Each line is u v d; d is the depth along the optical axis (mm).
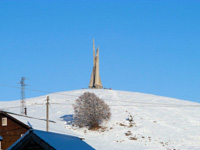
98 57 137125
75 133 65125
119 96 104500
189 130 68875
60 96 109625
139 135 65188
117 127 70375
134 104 92125
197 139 62969
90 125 70250
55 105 95312
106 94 108188
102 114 70438
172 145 58812
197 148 56250
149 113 81625
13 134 47719
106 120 72250
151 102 95875
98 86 134750
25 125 47500
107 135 65125
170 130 68750
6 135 47938
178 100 103125
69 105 93875
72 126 71312
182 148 56219
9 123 48312
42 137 20469
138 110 84250
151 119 76375
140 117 77688
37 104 98750
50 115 83312
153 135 65250
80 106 71000
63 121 76312
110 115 72688
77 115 70812
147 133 66562
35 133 20562
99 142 59750
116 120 75375
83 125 69812
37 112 87438
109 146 56562
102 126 71125
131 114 80062
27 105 98812
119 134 65625
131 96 105062
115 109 85312
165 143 60250
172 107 89875
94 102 70812
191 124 73438
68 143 21719
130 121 74500
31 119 58062
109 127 70438
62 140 21906
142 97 103812
